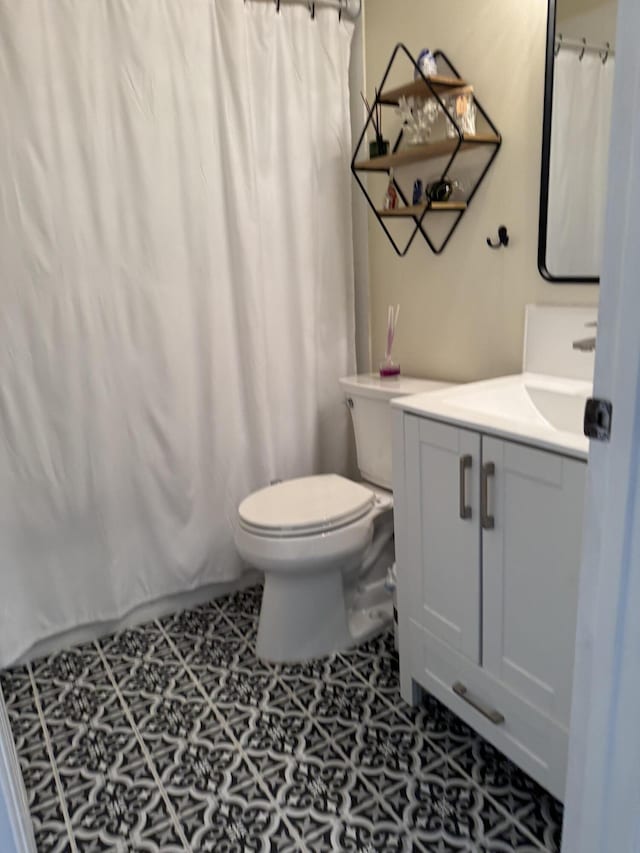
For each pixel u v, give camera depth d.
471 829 1.32
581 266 1.56
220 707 1.74
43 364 1.86
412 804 1.39
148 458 2.06
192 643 2.05
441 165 1.94
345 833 1.33
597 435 0.85
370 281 2.39
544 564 1.22
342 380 2.20
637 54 0.72
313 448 2.39
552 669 1.25
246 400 2.22
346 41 2.16
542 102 1.59
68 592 2.03
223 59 1.94
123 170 1.87
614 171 0.77
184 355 2.05
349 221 2.30
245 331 2.14
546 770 1.31
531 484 1.21
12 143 1.72
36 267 1.80
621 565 0.85
